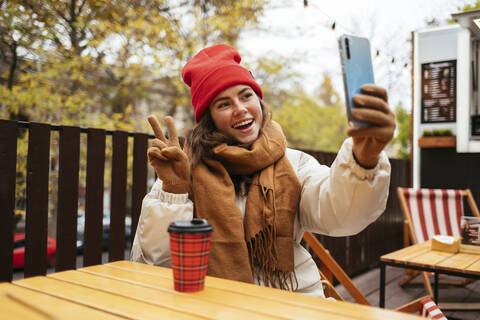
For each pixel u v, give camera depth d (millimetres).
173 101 10031
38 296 976
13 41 7020
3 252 1930
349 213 1406
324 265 2758
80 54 7828
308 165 1879
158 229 1522
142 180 2570
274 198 1695
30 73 7355
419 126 5777
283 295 1012
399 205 5797
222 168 1759
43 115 7562
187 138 1924
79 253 7211
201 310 884
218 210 1654
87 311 865
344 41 1058
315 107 14477
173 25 8859
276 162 1817
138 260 1607
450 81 5535
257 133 1870
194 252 1021
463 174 5461
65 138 2143
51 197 5945
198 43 9086
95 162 2285
